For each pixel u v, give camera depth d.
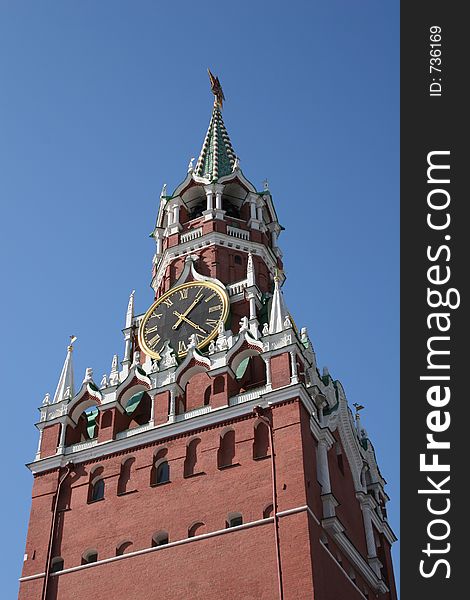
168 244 67.00
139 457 49.72
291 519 43.00
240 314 58.16
